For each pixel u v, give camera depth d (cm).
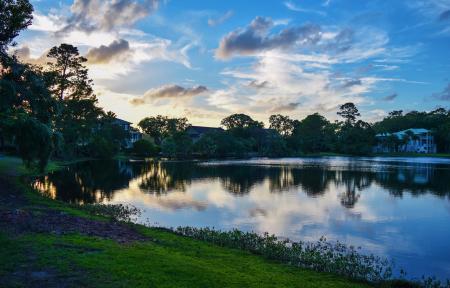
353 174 5222
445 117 15512
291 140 12725
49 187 3284
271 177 4691
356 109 14325
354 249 1644
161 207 2511
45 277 866
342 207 2664
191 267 1003
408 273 1351
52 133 2688
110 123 9550
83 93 6481
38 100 3128
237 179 4425
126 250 1124
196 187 3638
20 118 2508
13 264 937
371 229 2017
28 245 1091
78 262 970
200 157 10038
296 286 970
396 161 9031
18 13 2973
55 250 1062
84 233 1314
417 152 14488
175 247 1268
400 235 1902
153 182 4016
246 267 1105
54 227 1363
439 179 4638
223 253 1270
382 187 3844
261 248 1427
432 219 2289
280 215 2328
